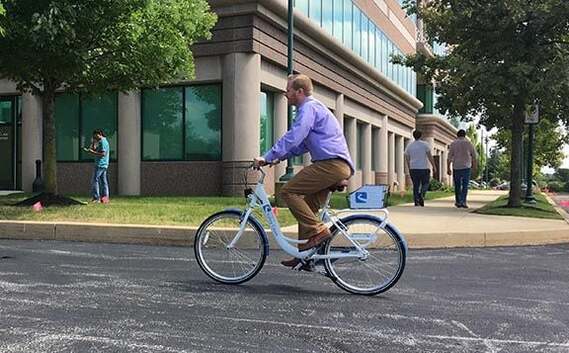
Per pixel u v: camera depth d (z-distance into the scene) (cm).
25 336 457
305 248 600
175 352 423
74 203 1288
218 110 1875
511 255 838
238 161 1781
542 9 1248
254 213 650
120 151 1944
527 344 446
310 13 2175
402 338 458
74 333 465
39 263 764
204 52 1820
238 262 646
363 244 596
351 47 2688
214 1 1767
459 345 443
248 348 432
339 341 449
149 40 1195
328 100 2453
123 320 502
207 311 532
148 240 935
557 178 8906
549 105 1360
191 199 1543
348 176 596
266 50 1855
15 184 2166
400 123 3800
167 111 1931
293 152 588
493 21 1326
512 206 1420
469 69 1305
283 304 557
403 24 3822
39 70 1209
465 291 616
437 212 1294
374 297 588
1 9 918
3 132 2173
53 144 1293
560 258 814
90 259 794
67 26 1050
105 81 1276
